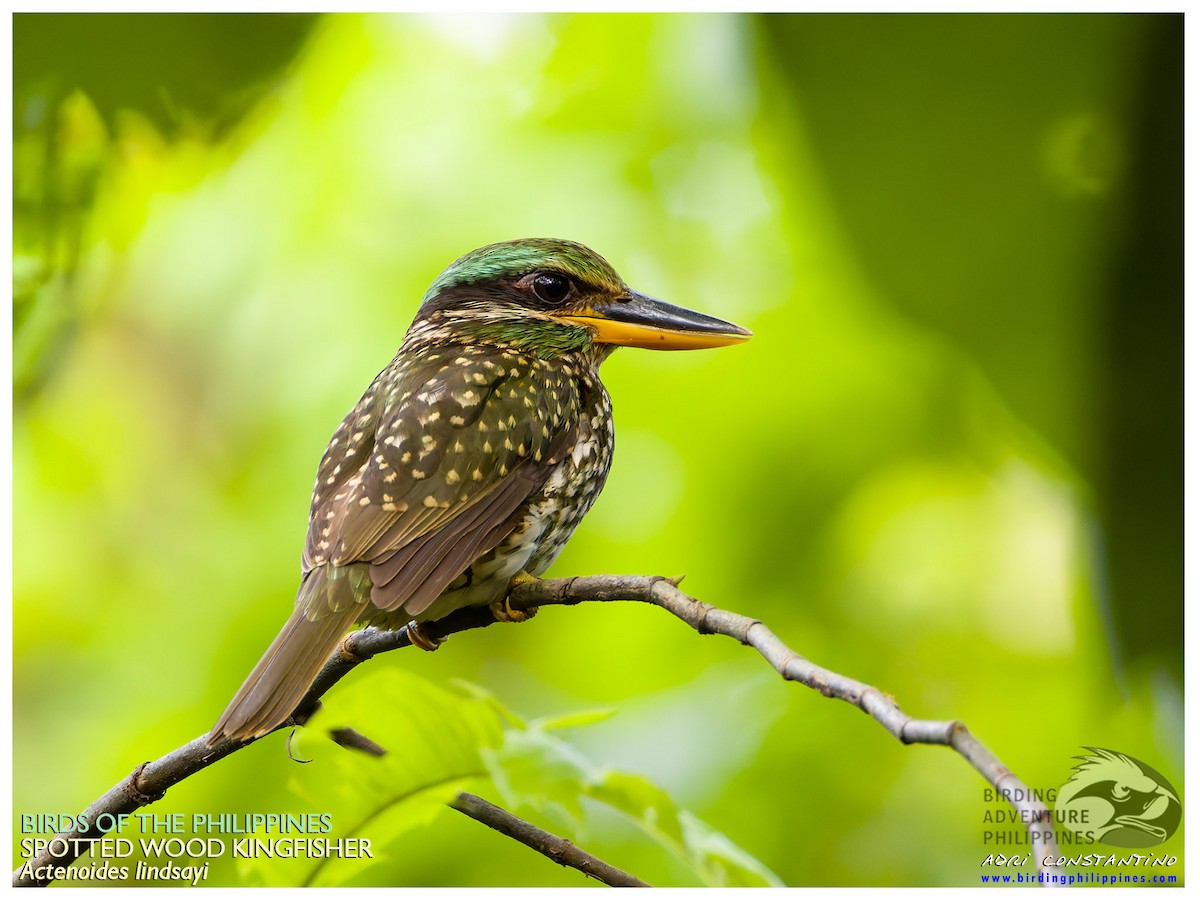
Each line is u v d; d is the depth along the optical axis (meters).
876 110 7.58
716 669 10.47
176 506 10.82
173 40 8.41
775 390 11.05
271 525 10.52
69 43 8.34
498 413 7.75
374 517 7.25
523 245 8.87
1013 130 7.55
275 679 6.66
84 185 8.91
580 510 8.18
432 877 8.89
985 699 10.80
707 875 6.69
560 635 10.41
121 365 10.70
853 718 10.28
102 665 10.41
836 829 9.85
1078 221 7.68
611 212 11.41
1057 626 10.98
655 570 10.64
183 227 10.64
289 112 11.30
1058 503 11.08
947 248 7.80
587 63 11.50
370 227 11.16
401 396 7.86
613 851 8.88
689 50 11.26
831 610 10.84
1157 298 7.86
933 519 11.25
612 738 10.15
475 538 7.37
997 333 7.98
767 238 11.37
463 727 6.78
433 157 11.43
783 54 7.65
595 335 8.72
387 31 11.50
